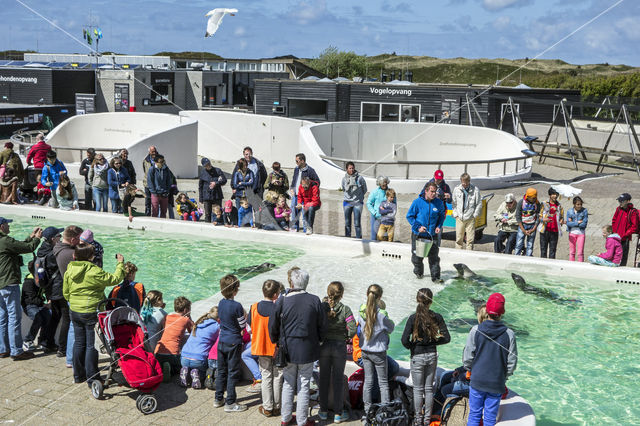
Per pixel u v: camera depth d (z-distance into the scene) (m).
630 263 12.47
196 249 12.66
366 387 6.00
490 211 16.47
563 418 6.49
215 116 26.41
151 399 6.15
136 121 26.14
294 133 24.77
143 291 7.46
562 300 9.91
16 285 7.29
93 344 6.62
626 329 8.84
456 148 23.97
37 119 35.56
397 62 87.12
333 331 5.98
